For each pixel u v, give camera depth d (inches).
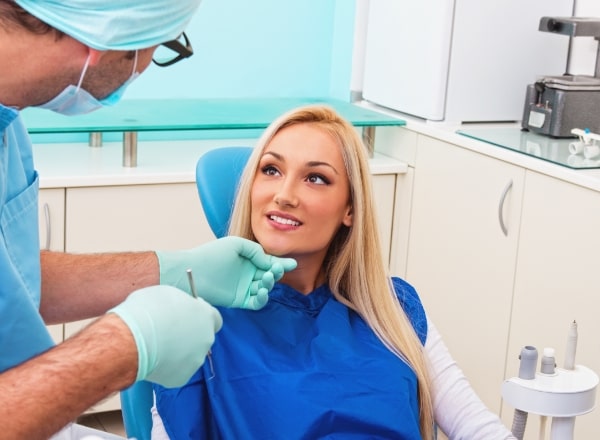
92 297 61.4
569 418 63.1
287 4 133.5
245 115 121.1
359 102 138.6
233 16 131.1
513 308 109.0
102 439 59.4
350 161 68.5
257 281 65.0
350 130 69.2
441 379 70.8
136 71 50.0
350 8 136.6
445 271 119.7
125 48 47.3
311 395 63.3
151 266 62.2
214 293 62.8
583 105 113.2
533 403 61.9
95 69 48.0
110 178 109.5
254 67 134.3
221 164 76.0
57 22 45.1
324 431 63.2
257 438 62.8
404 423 64.5
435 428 70.9
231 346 64.9
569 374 64.1
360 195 69.2
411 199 125.0
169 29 48.9
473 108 122.7
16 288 52.7
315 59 137.3
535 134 116.9
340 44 137.8
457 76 120.6
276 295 69.6
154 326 47.4
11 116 49.3
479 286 114.0
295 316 68.6
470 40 119.9
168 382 50.3
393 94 129.1
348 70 138.6
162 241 114.2
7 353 53.9
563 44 125.1
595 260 97.0
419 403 69.1
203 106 125.8
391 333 69.0
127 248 112.9
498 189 109.3
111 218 111.2
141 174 111.0
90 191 109.4
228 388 63.6
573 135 114.0
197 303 51.1
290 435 62.3
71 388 44.1
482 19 119.5
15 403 42.9
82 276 61.5
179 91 131.1
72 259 62.4
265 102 132.0
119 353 45.8
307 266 70.1
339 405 63.3
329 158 67.7
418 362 68.8
